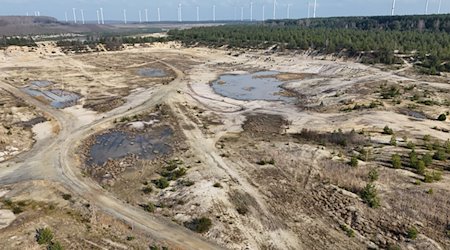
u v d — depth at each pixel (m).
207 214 35.84
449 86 86.00
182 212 36.47
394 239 31.67
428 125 59.94
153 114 71.94
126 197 40.16
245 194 39.69
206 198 38.53
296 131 61.91
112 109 75.06
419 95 78.12
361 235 32.56
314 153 50.06
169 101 79.75
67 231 32.34
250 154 51.34
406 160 46.03
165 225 34.19
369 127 59.78
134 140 59.12
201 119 69.75
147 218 35.41
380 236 32.19
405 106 70.69
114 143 57.91
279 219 35.25
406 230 32.53
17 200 38.25
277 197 39.16
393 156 45.28
